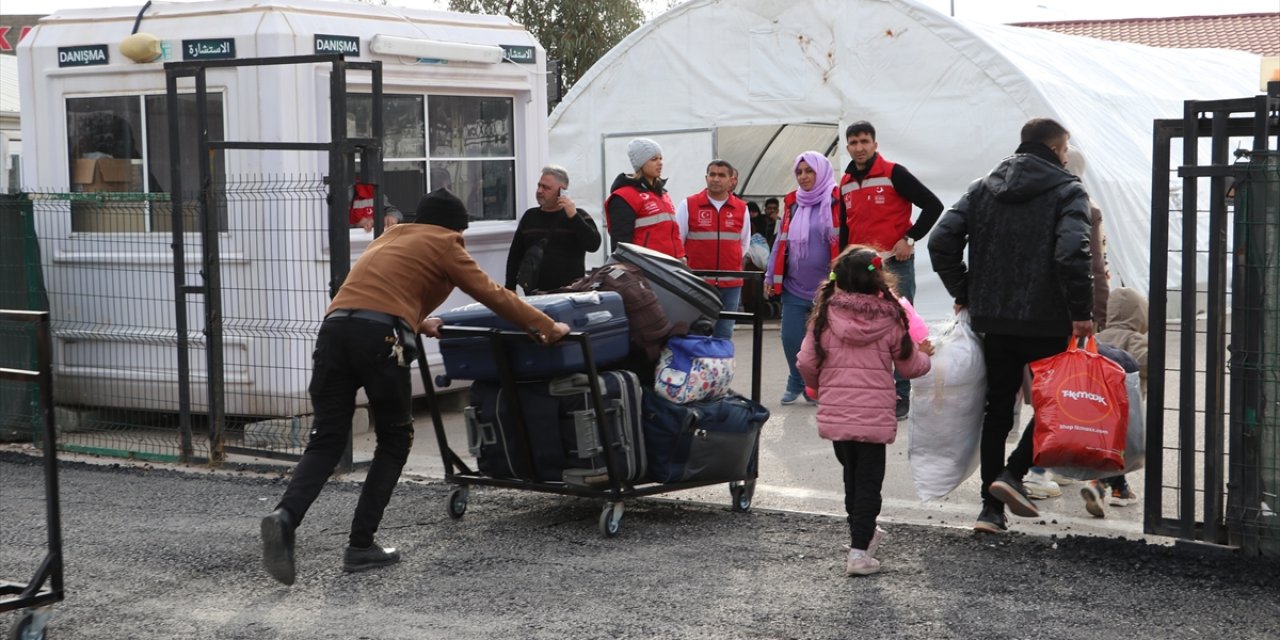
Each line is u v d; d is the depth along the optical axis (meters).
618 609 5.13
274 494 7.39
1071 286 5.79
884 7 13.38
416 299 5.75
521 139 10.17
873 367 5.52
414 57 9.18
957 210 6.23
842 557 5.82
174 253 8.24
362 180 7.59
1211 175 5.49
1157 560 5.57
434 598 5.34
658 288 6.53
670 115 14.71
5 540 6.48
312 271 8.61
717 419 6.46
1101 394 5.77
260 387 8.70
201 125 7.98
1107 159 13.06
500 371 6.21
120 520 6.84
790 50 13.97
